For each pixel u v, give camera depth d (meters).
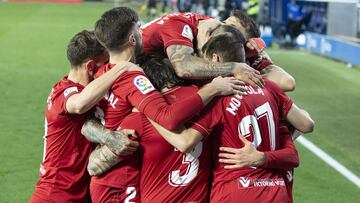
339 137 20.59
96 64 9.02
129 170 8.30
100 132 8.27
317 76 32.34
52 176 9.15
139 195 8.38
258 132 8.14
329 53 38.97
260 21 50.97
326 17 43.56
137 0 97.94
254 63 9.75
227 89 8.02
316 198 14.94
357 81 31.22
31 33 53.00
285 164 8.27
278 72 9.60
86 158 9.19
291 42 45.00
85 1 102.06
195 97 7.83
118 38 8.26
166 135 7.93
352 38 39.16
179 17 9.08
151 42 9.11
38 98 26.67
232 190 8.02
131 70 8.20
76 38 9.00
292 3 44.97
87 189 9.32
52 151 9.12
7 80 30.83
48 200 9.10
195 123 7.92
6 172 16.75
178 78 8.38
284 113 8.61
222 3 60.59
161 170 8.16
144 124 8.13
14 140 19.98
